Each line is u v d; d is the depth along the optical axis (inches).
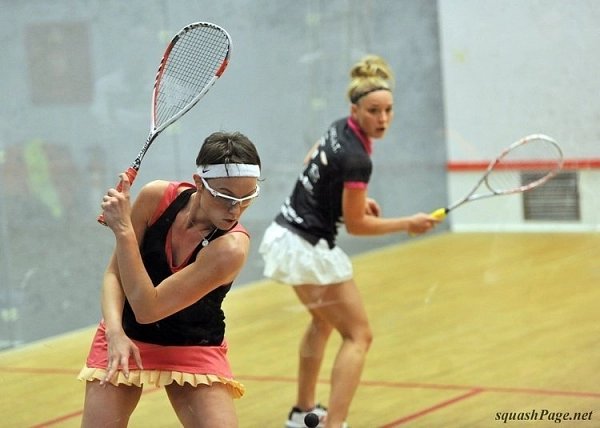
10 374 426.0
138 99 566.9
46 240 524.7
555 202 647.1
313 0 642.2
